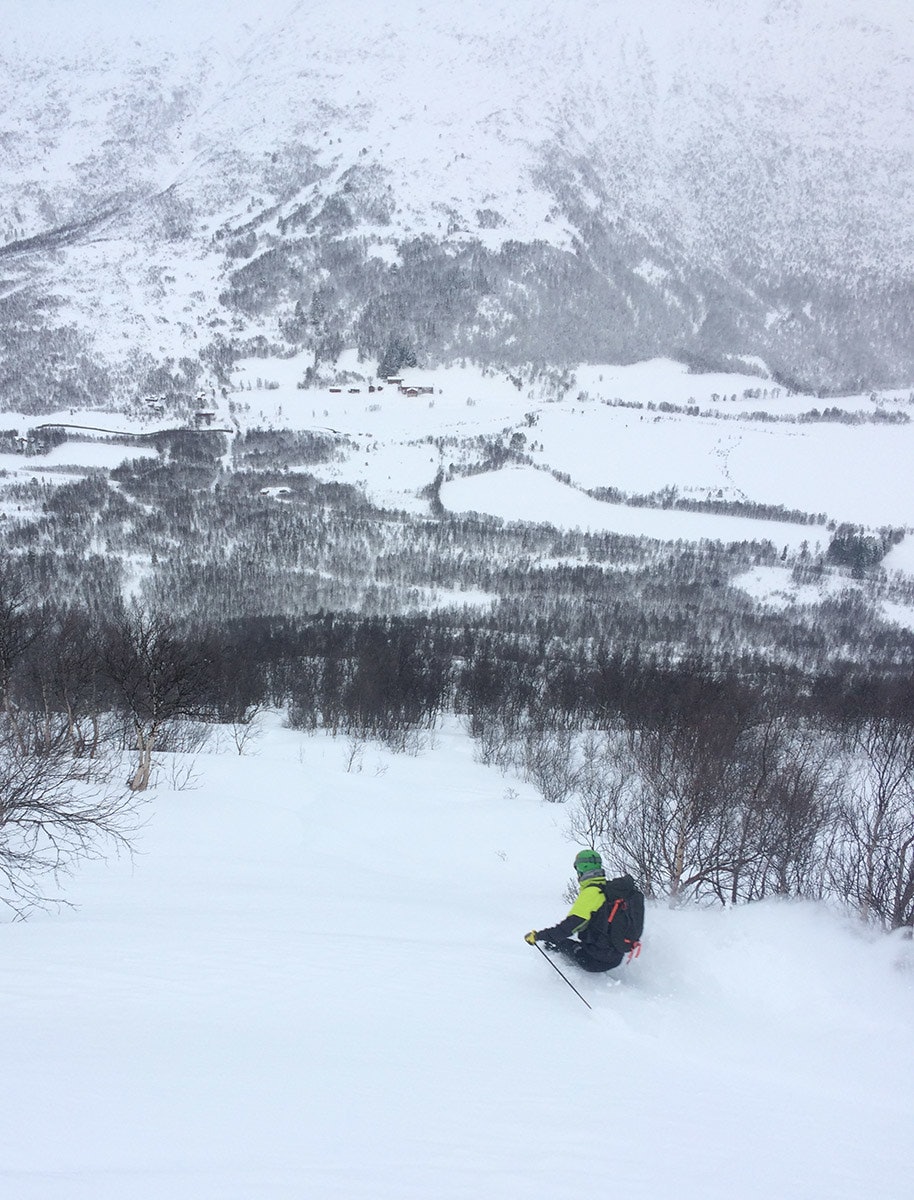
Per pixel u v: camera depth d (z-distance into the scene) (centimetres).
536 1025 598
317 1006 637
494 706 4969
